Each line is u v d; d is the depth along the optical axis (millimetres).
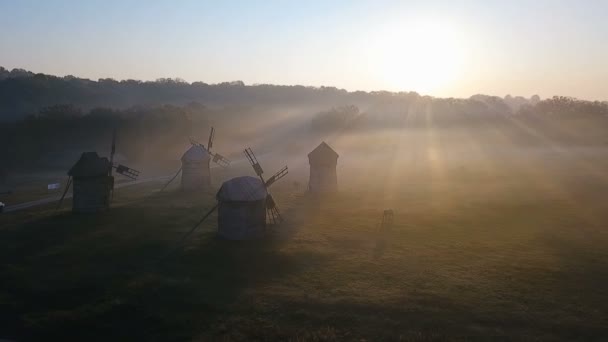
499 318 19906
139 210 42812
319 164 50656
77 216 40312
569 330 18797
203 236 33469
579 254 28359
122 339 18906
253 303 21797
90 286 24016
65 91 162750
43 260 28219
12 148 88000
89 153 42500
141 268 26734
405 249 30000
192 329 19516
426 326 19344
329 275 25312
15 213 42156
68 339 18969
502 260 27406
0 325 20062
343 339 18453
